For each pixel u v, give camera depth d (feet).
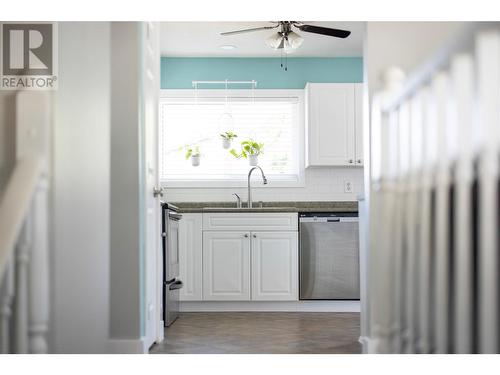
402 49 12.44
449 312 8.73
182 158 22.22
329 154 20.95
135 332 11.71
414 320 8.98
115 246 11.80
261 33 19.69
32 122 11.63
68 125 11.96
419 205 8.91
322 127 20.99
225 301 19.65
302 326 16.12
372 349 11.51
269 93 22.22
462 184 7.09
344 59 22.39
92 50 12.07
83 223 11.84
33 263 9.85
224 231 19.54
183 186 21.93
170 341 13.74
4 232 8.54
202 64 22.30
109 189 11.87
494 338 6.74
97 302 11.75
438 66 7.45
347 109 21.03
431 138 8.09
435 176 8.13
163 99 22.20
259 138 22.29
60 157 11.77
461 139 7.04
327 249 19.40
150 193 13.00
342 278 19.35
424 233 8.17
